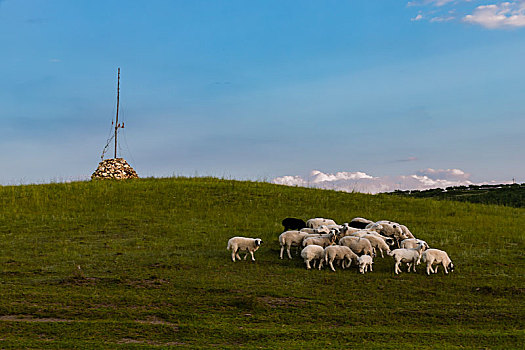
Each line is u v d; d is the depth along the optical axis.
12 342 11.19
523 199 50.41
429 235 25.02
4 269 18.12
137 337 11.87
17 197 32.47
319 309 14.40
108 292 15.51
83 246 22.11
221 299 14.95
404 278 17.98
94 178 39.66
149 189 35.84
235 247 19.98
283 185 40.25
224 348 11.27
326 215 30.27
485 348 11.66
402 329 12.94
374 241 20.20
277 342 11.77
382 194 38.53
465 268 19.44
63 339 11.59
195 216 29.23
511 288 16.72
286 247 22.58
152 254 20.84
